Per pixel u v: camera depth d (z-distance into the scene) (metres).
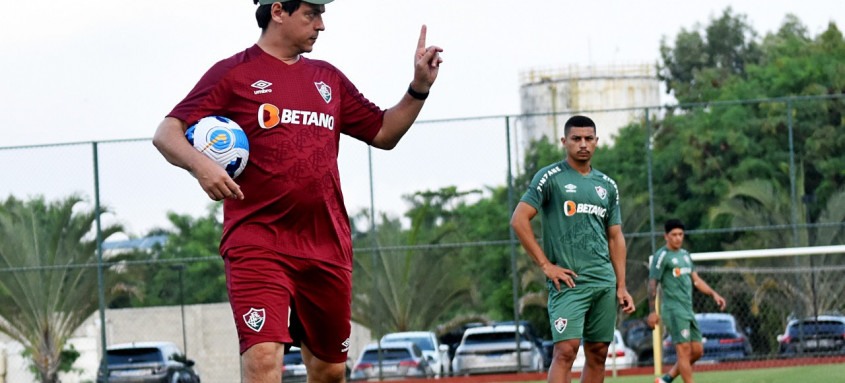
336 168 14.35
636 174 72.00
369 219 56.25
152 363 53.97
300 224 14.02
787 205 63.44
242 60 13.89
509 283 59.88
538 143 66.50
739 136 69.69
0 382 54.44
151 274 59.47
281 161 13.80
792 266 59.88
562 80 136.75
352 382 55.84
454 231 56.97
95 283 54.94
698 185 69.75
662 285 32.72
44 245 54.75
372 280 56.88
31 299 54.94
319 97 14.09
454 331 57.50
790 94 96.62
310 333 14.64
